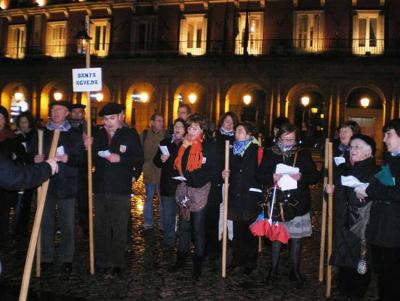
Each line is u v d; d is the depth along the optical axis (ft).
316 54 90.74
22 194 26.81
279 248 20.84
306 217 20.88
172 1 102.12
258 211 21.67
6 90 118.21
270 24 96.07
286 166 19.92
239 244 22.11
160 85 102.32
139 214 35.99
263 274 22.02
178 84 101.09
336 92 91.25
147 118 111.24
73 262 22.76
